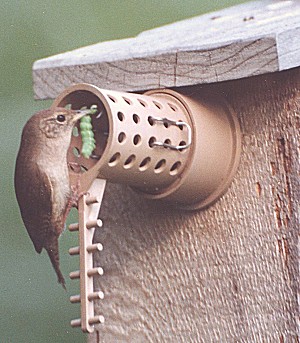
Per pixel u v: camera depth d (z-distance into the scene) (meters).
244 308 5.32
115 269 5.61
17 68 6.43
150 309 5.54
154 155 5.00
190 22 6.07
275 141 5.25
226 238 5.36
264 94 5.27
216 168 5.27
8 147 6.36
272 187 5.26
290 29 5.05
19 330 6.06
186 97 5.23
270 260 5.27
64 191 5.00
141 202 5.57
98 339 5.65
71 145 5.15
